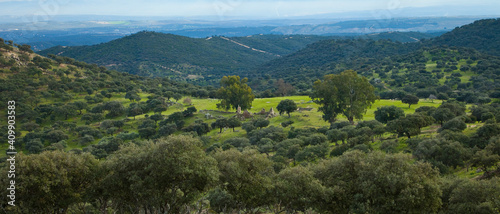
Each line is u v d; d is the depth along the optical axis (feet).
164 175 82.17
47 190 73.56
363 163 85.87
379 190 79.15
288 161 190.39
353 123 273.33
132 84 595.47
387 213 77.92
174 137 86.07
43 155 79.61
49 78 506.48
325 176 96.32
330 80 277.03
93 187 85.30
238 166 89.56
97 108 416.67
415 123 191.01
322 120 305.94
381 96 523.29
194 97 555.69
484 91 472.03
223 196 95.76
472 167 132.67
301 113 338.34
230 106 413.59
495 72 586.45
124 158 85.15
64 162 82.23
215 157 97.45
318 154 183.83
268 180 92.68
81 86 502.79
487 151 123.85
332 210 86.22
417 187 75.97
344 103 271.90
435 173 87.76
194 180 84.07
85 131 330.34
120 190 85.92
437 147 141.18
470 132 181.68
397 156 83.05
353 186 87.45
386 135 217.97
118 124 358.02
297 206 91.71
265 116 350.43
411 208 75.92
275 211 107.34
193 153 83.41
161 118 373.81
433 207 78.07
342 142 212.02
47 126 367.86
